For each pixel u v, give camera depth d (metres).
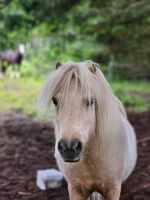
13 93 13.07
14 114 9.59
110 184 3.01
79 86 2.55
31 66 18.75
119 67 14.55
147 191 4.23
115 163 2.97
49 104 2.66
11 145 6.60
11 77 17.95
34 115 9.29
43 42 18.31
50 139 6.92
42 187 4.54
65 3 7.46
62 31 8.98
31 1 7.42
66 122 2.46
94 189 3.08
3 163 5.62
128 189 4.35
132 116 8.70
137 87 14.63
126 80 15.66
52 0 7.35
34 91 13.46
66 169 2.97
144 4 7.55
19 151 6.23
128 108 9.98
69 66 2.65
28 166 5.45
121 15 7.77
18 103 11.06
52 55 18.22
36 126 8.06
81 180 2.98
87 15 7.99
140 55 12.17
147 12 7.64
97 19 8.86
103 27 8.37
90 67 2.73
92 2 7.73
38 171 4.74
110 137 2.85
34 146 6.51
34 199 4.28
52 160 5.72
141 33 9.21
